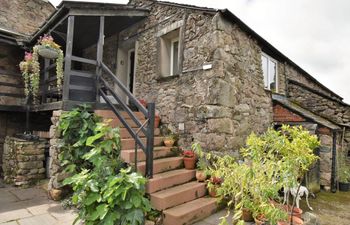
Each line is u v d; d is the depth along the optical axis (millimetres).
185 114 4965
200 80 4730
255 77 5746
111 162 3430
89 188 2947
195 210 3348
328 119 6773
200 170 4219
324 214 4203
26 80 5562
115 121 4523
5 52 6945
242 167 2797
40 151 5074
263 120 6051
